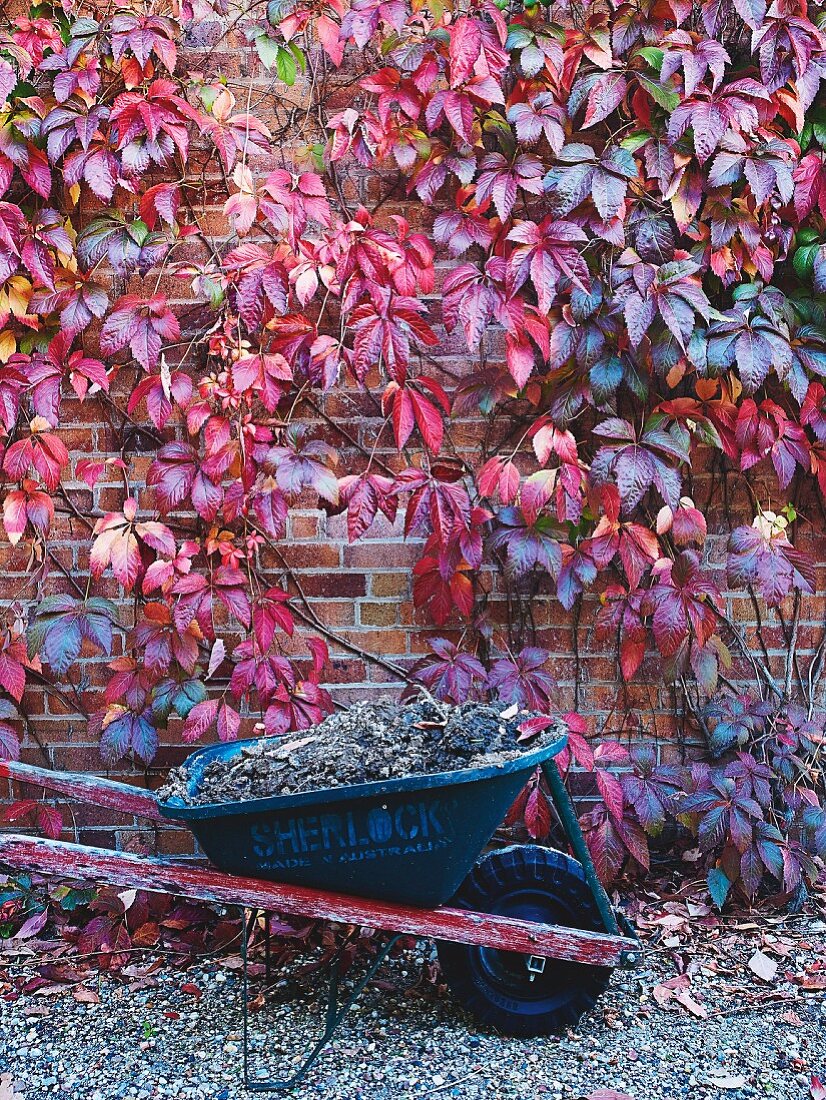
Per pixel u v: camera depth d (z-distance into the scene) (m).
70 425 3.11
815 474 3.13
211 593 2.98
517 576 2.96
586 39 2.87
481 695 3.15
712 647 3.07
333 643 3.18
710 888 2.95
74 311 2.93
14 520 2.97
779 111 2.92
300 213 2.85
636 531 3.00
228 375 2.96
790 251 3.05
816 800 3.05
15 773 2.29
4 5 2.97
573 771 3.21
